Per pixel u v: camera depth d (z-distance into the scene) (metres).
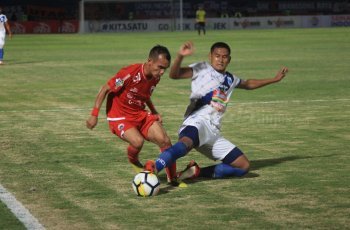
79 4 110.00
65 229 10.15
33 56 51.47
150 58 12.53
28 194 12.27
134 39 80.19
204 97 12.76
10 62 45.41
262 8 122.19
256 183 12.96
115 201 11.75
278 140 17.67
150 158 15.53
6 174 13.90
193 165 13.05
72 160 15.30
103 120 21.06
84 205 11.50
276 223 10.37
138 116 13.05
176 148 12.30
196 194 12.16
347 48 57.25
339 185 12.77
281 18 114.50
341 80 32.00
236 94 27.19
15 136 18.38
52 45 68.44
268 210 11.09
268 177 13.46
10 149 16.62
